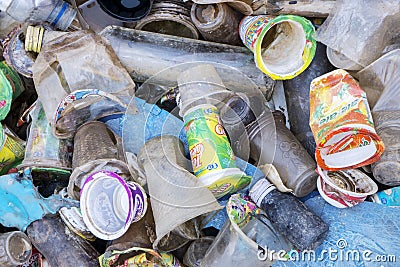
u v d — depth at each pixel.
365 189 1.56
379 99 1.57
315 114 1.56
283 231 1.50
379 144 1.44
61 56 1.66
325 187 1.54
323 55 1.69
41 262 1.58
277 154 1.60
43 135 1.65
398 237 1.54
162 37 1.73
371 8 1.52
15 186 1.57
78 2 1.75
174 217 1.43
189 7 1.75
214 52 1.72
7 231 1.63
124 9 1.73
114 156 1.58
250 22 1.65
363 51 1.55
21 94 1.88
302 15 1.71
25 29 1.75
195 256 1.60
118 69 1.67
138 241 1.49
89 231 1.55
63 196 1.60
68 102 1.55
